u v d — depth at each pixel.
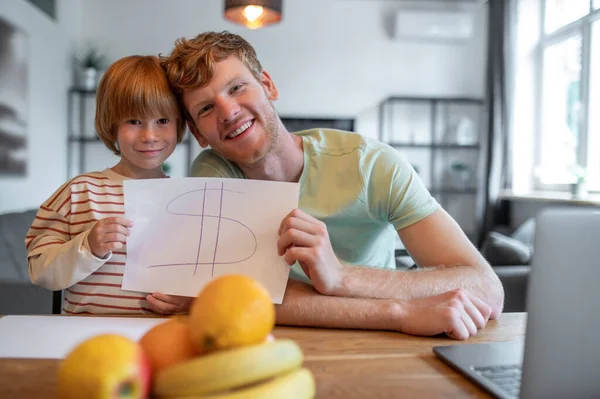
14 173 3.15
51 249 0.94
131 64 1.08
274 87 1.16
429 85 5.07
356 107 5.00
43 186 3.75
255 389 0.35
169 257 0.84
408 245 1.07
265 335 0.40
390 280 0.83
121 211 1.04
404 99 4.91
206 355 0.38
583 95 3.85
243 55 1.03
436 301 0.76
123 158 1.11
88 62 4.36
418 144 4.93
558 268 0.44
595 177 3.72
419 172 5.09
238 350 0.35
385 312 0.74
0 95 2.93
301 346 0.65
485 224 4.62
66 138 4.32
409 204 1.08
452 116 5.12
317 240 0.76
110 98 1.05
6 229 2.36
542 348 0.44
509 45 4.48
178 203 0.87
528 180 4.74
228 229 0.83
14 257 2.28
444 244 1.01
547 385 0.44
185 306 0.81
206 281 0.80
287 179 1.15
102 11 4.71
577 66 4.05
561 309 0.44
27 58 3.34
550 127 4.43
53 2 3.89
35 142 3.57
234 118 0.99
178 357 0.38
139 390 0.33
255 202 0.85
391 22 4.99
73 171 4.51
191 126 1.14
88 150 4.61
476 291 0.85
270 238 0.82
